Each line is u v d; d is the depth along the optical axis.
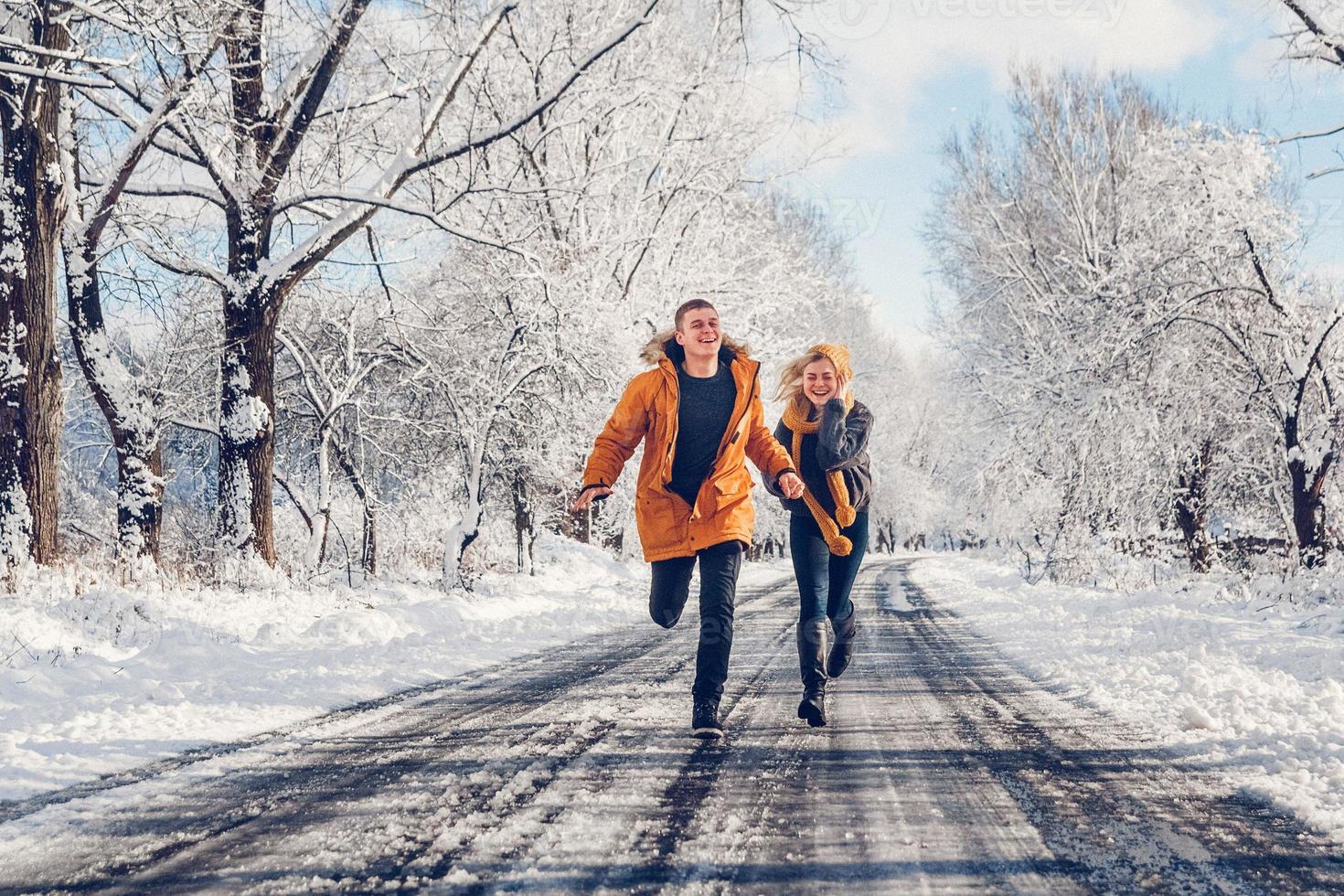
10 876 2.39
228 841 2.67
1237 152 14.05
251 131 11.82
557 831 2.75
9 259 9.67
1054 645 8.00
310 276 15.00
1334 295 14.34
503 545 20.08
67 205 10.27
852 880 2.37
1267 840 2.70
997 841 2.69
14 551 9.55
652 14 17.17
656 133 19.58
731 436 4.14
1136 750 3.90
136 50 9.11
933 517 60.72
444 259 16.44
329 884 2.32
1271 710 4.69
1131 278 15.11
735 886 2.32
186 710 4.73
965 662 7.16
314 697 5.22
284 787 3.27
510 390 14.12
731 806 3.02
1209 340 15.00
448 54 13.24
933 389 58.38
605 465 4.26
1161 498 16.53
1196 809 3.02
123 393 12.30
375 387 16.56
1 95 9.37
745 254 21.28
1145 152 15.23
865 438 4.59
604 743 3.99
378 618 8.93
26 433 9.68
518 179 17.25
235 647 7.06
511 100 16.73
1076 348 15.90
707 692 4.08
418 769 3.53
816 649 4.45
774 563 39.91
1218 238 14.00
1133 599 11.98
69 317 12.39
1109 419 15.22
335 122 12.98
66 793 3.22
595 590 16.98
